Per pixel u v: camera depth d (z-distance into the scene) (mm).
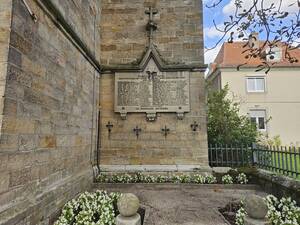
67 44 4941
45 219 3688
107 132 7449
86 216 3760
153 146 7352
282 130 17094
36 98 3643
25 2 3359
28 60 3430
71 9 5227
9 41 2990
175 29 7867
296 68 17469
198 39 7766
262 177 6137
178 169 7137
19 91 3186
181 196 5566
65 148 4777
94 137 6996
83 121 6008
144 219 4078
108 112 7539
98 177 6809
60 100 4574
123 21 8031
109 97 7617
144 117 7484
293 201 4246
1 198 2734
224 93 9602
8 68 2951
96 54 7406
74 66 5371
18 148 3119
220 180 6723
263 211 3324
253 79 17688
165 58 7750
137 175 6930
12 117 3012
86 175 5977
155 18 7965
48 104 4051
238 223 3666
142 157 7316
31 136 3465
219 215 4277
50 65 4152
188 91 7453
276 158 5969
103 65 7742
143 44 7879
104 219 3711
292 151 5445
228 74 17594
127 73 7629
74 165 5285
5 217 2732
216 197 5473
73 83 5309
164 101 7465
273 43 2816
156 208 4680
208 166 7137
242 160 7277
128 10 8070
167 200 5242
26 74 3367
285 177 5297
